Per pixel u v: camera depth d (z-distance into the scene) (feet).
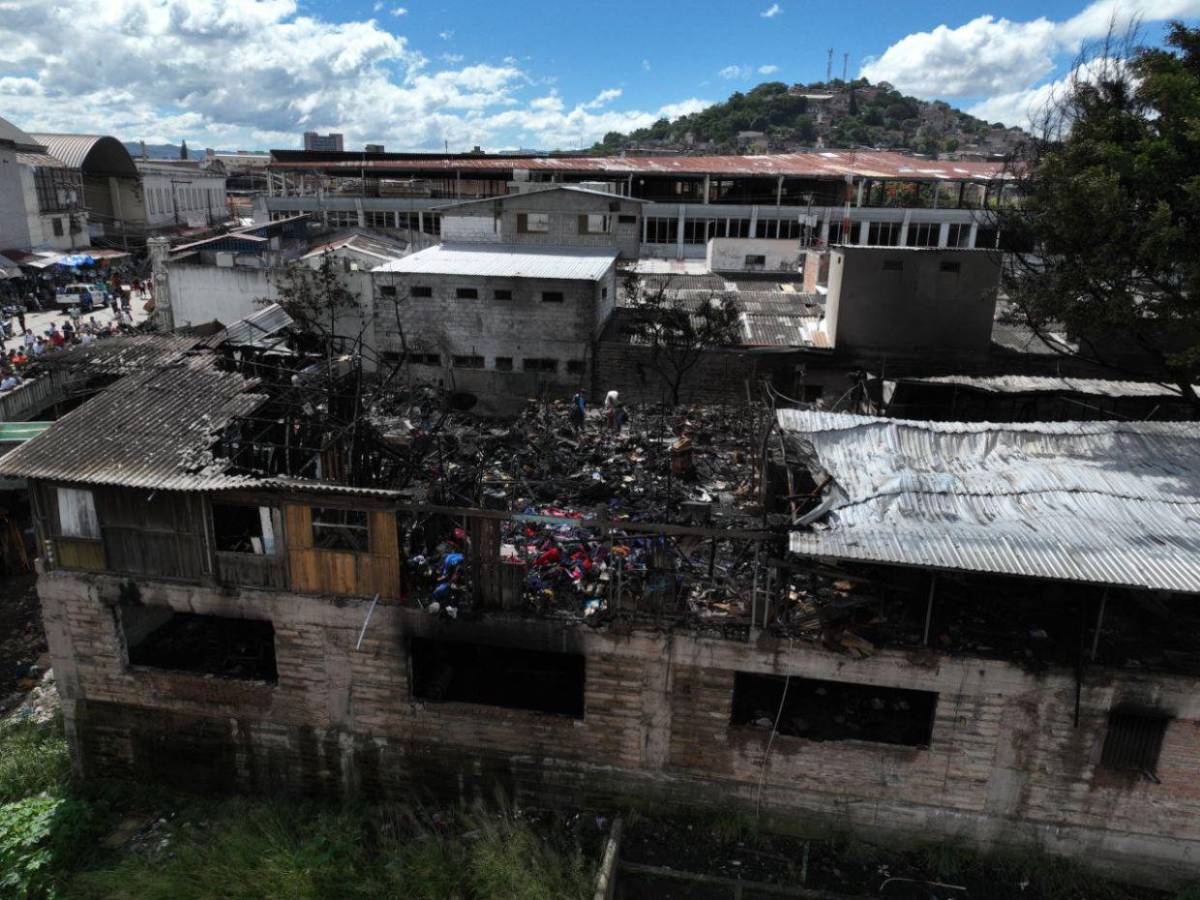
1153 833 56.03
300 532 58.70
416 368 128.06
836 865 58.29
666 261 200.34
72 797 66.08
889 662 54.34
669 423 101.40
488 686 67.82
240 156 524.11
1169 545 51.16
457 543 64.69
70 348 103.50
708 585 60.08
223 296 134.21
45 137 242.17
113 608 63.46
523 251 139.64
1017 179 95.09
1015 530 52.85
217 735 65.46
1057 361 110.22
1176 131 74.13
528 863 57.11
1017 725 54.85
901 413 103.76
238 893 55.77
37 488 60.64
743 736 58.34
